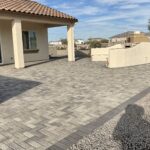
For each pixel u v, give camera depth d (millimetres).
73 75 11977
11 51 17984
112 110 6180
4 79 10898
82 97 7504
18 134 4754
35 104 6797
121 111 6102
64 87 9047
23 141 4445
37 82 10102
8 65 16406
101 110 6195
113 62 15250
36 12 15664
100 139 4578
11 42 17922
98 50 19672
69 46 19281
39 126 5156
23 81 10359
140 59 17469
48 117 5711
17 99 7348
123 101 6992
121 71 13469
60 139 4535
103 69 14398
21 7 15602
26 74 12352
